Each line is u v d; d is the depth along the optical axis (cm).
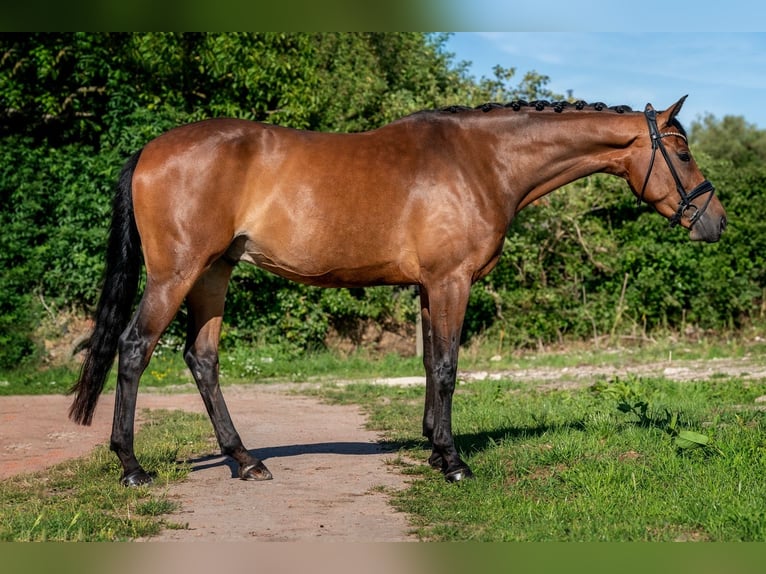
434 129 572
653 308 1562
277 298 1440
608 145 584
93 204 1370
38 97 1427
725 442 598
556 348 1545
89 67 1405
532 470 567
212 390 581
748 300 1563
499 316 1541
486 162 568
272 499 528
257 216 547
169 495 534
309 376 1290
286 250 552
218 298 582
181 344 1388
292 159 547
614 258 1540
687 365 1257
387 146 562
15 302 1341
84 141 1520
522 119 580
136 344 534
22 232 1357
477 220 558
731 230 1542
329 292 1455
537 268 1538
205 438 740
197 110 1470
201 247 533
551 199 1499
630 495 498
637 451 600
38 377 1246
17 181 1371
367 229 550
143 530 453
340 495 538
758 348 1448
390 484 566
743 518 445
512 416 782
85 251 1373
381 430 796
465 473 556
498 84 1670
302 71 1524
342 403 992
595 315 1557
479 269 567
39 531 444
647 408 757
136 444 680
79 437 747
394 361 1415
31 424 816
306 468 619
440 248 552
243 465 579
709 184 584
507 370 1304
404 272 565
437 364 559
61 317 1391
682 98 570
